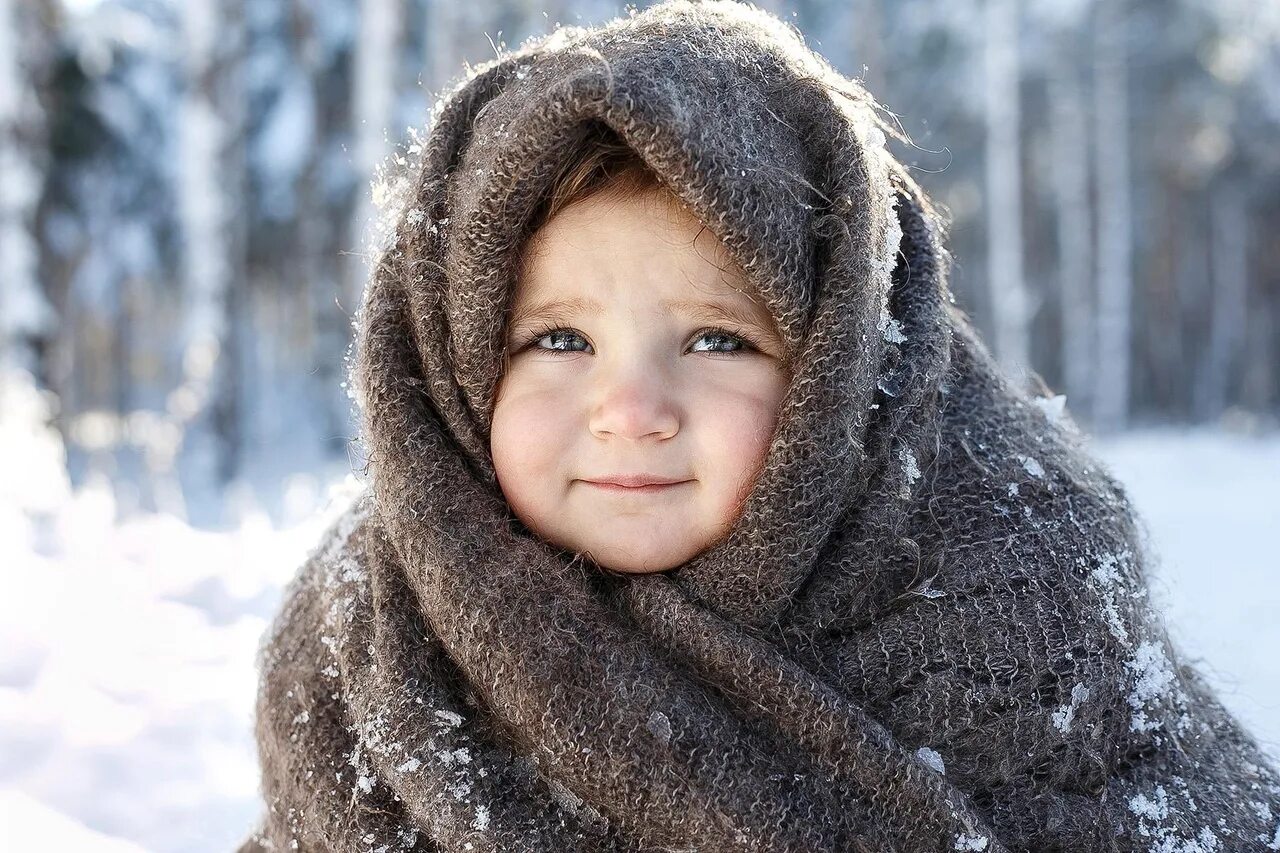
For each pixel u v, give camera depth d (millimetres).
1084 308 8312
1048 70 8156
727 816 572
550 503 603
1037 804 610
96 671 1242
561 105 562
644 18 637
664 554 599
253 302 9688
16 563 1650
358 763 621
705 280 588
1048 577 626
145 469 5141
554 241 593
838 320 584
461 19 4570
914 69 8383
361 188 4215
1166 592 708
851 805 585
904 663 608
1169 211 10852
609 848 588
